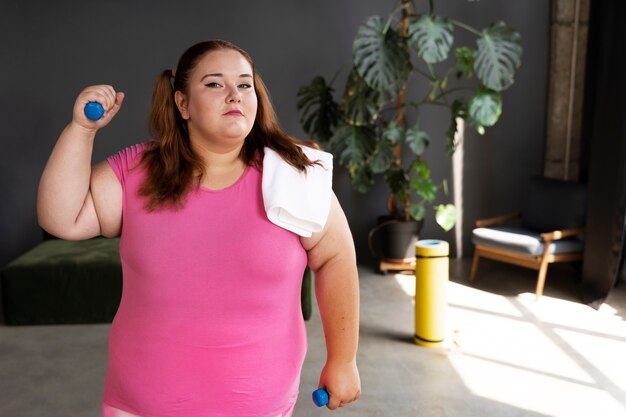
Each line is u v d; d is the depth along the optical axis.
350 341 1.51
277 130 1.42
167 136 1.35
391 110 6.37
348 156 5.52
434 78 5.69
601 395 3.29
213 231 1.30
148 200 1.30
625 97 4.78
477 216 6.62
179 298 1.30
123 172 1.34
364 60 5.11
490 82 5.26
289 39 6.28
